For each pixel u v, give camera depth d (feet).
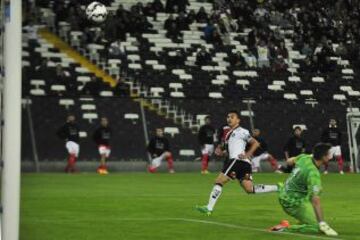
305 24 420.77
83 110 312.09
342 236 118.62
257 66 384.68
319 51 406.21
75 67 367.45
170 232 122.31
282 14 425.28
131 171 312.09
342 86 387.75
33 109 307.37
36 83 348.59
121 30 385.29
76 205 167.12
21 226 128.88
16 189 78.84
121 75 366.22
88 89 342.03
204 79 372.79
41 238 114.83
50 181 246.27
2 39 82.12
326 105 336.90
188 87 365.20
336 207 170.71
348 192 215.72
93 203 172.24
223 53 396.57
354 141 336.08
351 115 337.52
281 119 330.75
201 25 408.87
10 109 78.18
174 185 235.81
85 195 193.57
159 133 308.19
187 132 321.11
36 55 368.89
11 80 78.13
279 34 410.72
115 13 400.47
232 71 380.58
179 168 316.60
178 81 367.45
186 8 424.46
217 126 323.78
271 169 322.55
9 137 78.43
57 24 384.88
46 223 133.49
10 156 78.59
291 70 390.42
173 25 398.21
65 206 164.55
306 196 121.29
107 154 303.89
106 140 302.45
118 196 192.24
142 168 313.73
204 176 286.66
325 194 208.03
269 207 167.53
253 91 373.40
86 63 370.94
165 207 165.37
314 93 381.19
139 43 387.75
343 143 335.47
